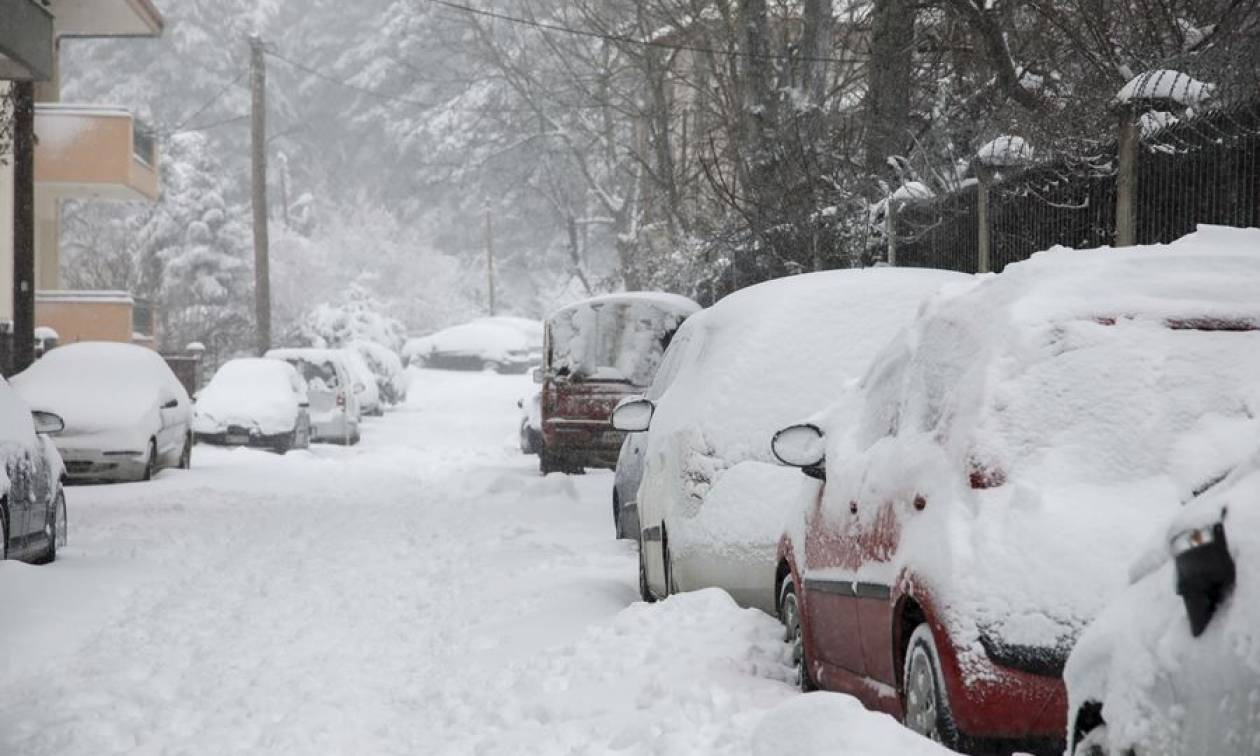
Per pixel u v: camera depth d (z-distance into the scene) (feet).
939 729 24.77
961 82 91.35
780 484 39.96
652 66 150.61
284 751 31.83
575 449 95.50
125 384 98.84
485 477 97.81
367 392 197.98
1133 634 17.34
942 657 24.36
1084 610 23.15
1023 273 28.04
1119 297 26.81
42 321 160.76
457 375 288.30
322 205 382.42
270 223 327.88
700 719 31.07
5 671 40.42
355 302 283.18
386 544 67.26
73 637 45.34
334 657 42.14
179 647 43.88
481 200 387.55
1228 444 24.27
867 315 42.04
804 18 106.32
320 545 66.95
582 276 231.30
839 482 31.99
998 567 24.11
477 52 215.10
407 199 390.83
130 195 170.71
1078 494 24.52
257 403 130.82
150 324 179.32
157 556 61.41
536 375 136.67
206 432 130.11
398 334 303.89
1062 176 60.90
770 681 34.22
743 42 107.65
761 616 38.22
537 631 43.55
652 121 158.10
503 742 31.19
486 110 244.42
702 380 42.86
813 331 41.78
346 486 99.25
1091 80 65.77
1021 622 23.52
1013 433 25.55
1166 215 53.52
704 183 134.10
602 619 44.50
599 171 233.14
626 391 95.35
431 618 48.32
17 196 109.60
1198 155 51.75
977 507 25.16
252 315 287.07
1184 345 25.85
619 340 95.81
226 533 71.00
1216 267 27.48
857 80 116.67
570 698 34.04
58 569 54.95
